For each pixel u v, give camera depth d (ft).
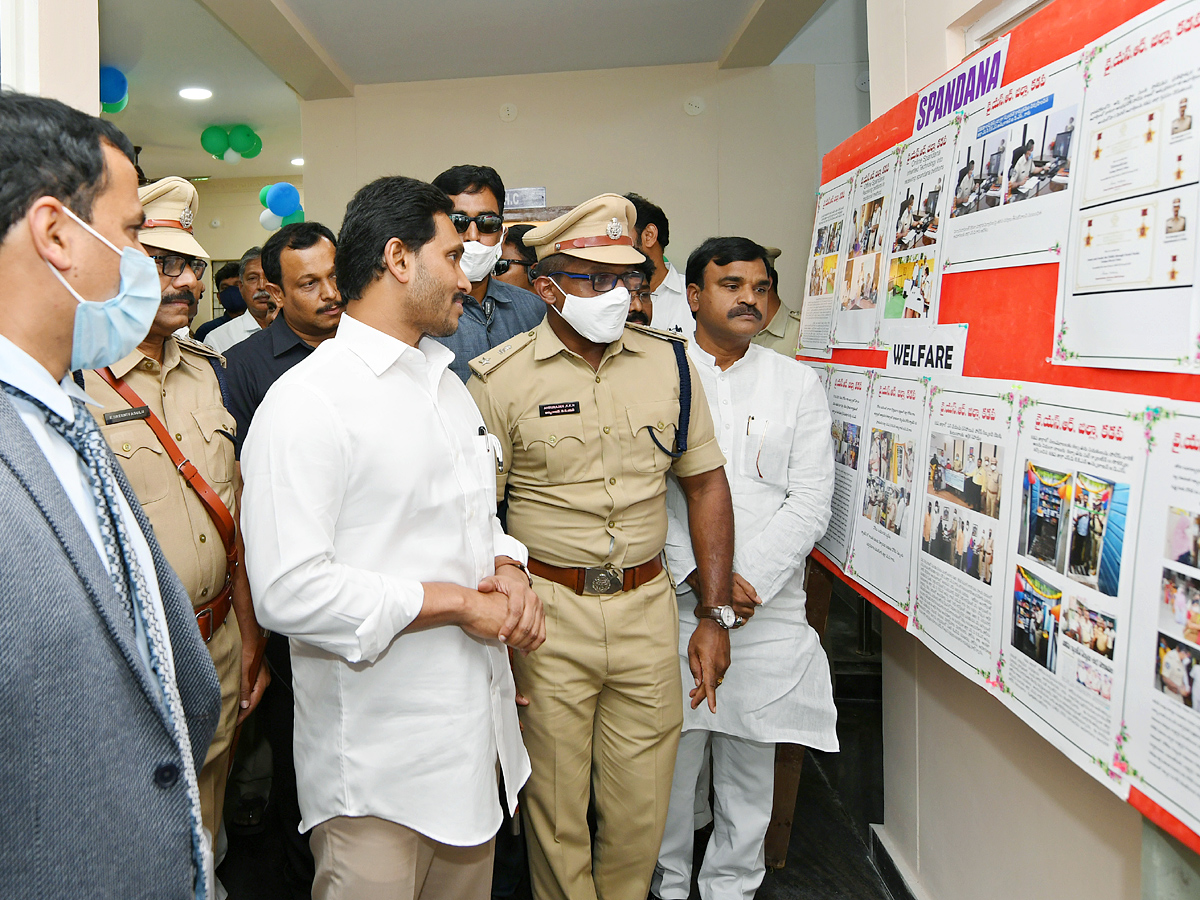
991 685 4.23
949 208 4.85
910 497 5.20
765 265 6.29
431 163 16.40
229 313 14.89
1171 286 3.06
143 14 13.98
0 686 1.89
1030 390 3.98
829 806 8.16
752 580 6.08
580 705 5.41
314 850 4.31
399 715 4.03
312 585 3.63
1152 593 3.12
